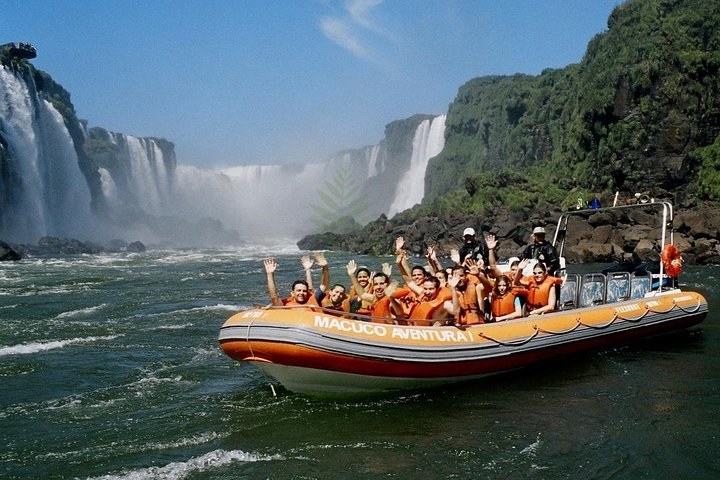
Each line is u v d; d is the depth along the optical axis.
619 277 12.31
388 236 44.34
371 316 8.99
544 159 62.78
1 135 48.97
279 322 8.60
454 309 9.46
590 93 47.09
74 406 9.16
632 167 40.84
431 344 9.09
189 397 9.48
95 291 21.95
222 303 18.75
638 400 9.06
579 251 30.47
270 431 8.08
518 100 69.88
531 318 10.36
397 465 7.09
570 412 8.61
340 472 6.95
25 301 19.34
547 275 10.91
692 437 7.73
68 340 13.37
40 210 52.56
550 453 7.34
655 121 41.09
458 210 44.62
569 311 10.96
